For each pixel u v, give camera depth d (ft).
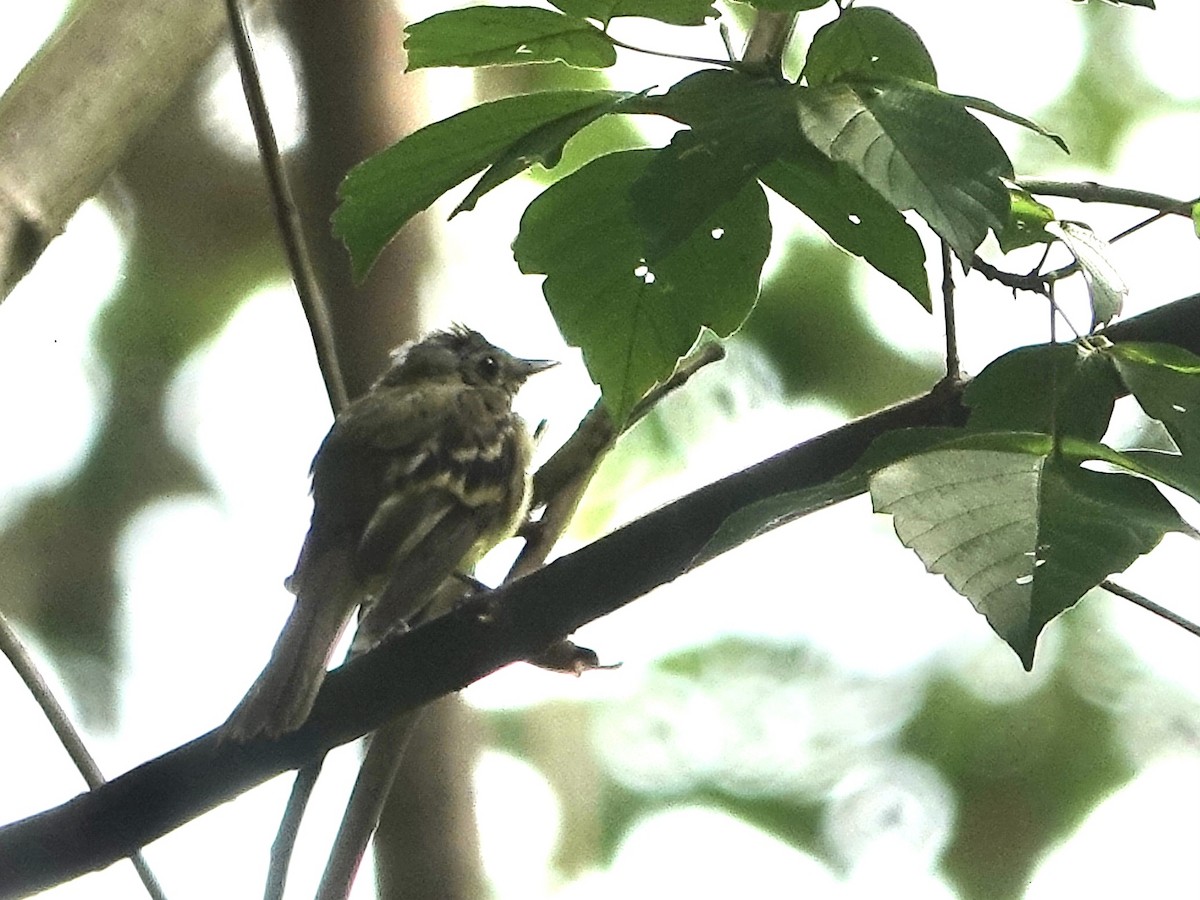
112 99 22.80
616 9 15.84
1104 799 40.70
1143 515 12.16
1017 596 11.68
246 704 21.11
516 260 17.37
